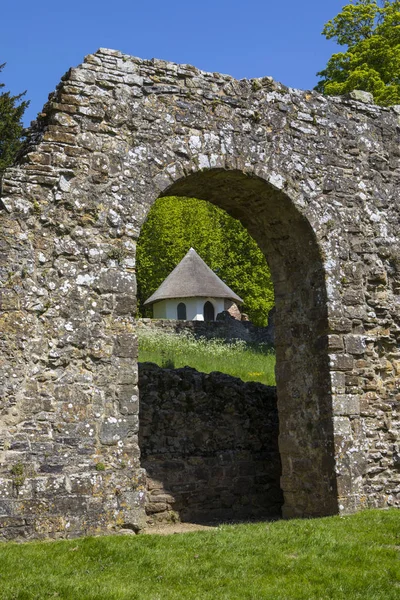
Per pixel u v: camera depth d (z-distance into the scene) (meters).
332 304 11.33
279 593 6.64
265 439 13.45
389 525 9.23
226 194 11.88
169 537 8.69
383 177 12.41
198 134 10.81
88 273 9.68
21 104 29.19
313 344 11.50
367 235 11.98
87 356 9.47
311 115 11.89
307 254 11.69
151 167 10.38
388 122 12.68
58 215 9.62
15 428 8.87
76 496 8.97
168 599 6.45
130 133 10.31
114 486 9.23
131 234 10.06
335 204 11.78
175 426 12.53
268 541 8.43
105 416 9.42
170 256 41.88
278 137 11.48
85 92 10.07
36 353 9.16
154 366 12.88
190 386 12.93
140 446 12.09
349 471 10.88
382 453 11.30
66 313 9.44
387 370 11.68
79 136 9.94
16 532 8.57
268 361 21.59
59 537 8.77
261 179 11.19
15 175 9.45
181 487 12.23
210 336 26.61
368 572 7.23
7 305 9.10
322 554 7.84
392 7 27.31
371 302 11.75
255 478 13.10
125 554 7.80
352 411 11.13
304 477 11.46
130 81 10.45
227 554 7.86
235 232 41.75
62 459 9.04
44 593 6.52
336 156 11.98
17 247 9.29
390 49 25.84
